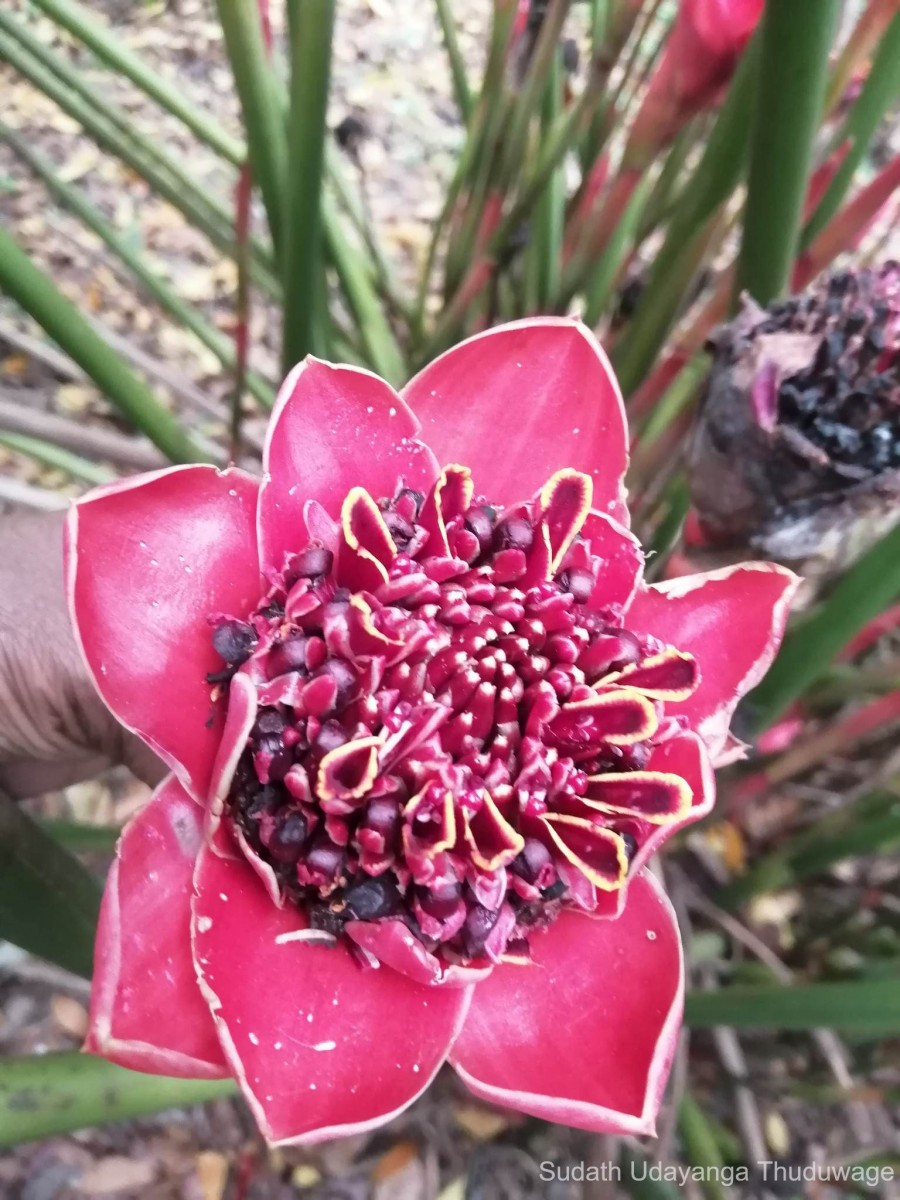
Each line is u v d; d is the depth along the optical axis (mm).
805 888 319
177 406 438
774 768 242
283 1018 127
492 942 132
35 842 145
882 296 133
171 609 136
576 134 228
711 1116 295
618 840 128
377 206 523
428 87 581
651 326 226
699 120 229
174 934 125
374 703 128
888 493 135
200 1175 290
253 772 130
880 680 243
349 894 128
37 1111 140
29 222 491
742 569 161
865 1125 299
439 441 170
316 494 154
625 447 170
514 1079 137
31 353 417
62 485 416
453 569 140
